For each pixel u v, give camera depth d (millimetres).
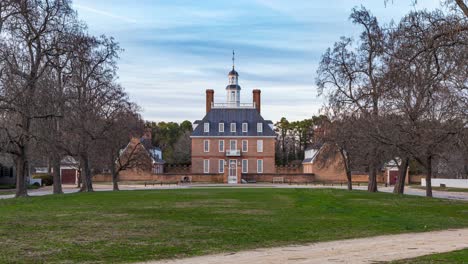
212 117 105875
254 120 105562
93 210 29609
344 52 49969
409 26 23234
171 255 15961
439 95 33875
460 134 29391
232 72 113500
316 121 58719
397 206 33875
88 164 57844
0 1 39500
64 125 47469
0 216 26094
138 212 28484
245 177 99062
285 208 31531
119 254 15977
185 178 98938
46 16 42562
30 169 91188
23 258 15148
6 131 41875
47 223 23203
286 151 148875
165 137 151625
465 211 31016
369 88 45219
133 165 67812
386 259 14844
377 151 45469
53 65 43656
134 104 67375
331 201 37125
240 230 21422
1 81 39938
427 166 46844
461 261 13945
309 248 17406
